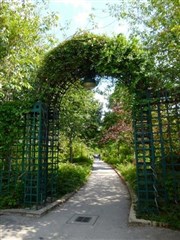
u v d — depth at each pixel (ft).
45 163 18.81
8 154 18.11
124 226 13.69
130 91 16.25
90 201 20.66
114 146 62.44
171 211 14.25
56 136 21.11
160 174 15.56
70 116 37.76
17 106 17.94
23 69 19.76
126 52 16.17
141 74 15.76
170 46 18.08
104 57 16.31
